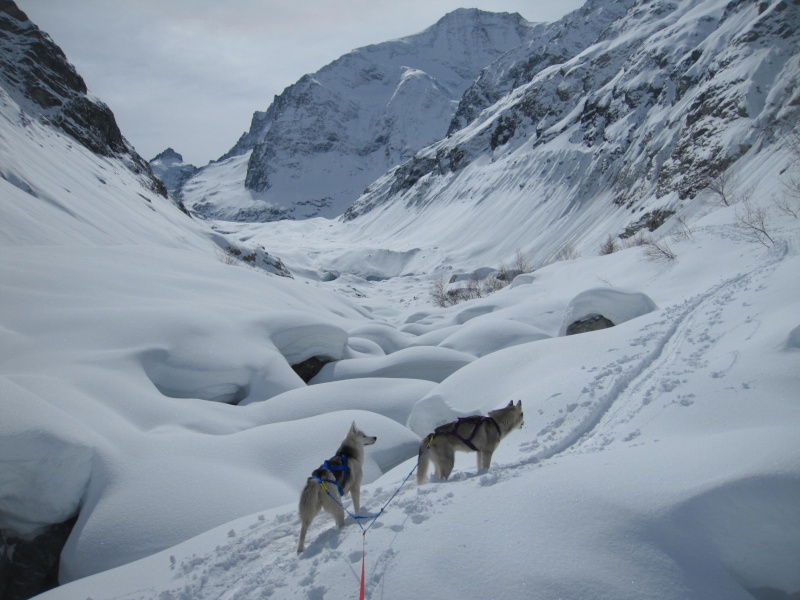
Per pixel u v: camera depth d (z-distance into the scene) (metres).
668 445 8.23
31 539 11.52
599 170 123.31
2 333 17.30
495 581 5.71
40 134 66.44
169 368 18.45
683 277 28.20
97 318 19.66
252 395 19.02
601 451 8.62
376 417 14.90
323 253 167.75
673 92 116.19
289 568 6.62
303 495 7.13
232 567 7.20
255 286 34.75
